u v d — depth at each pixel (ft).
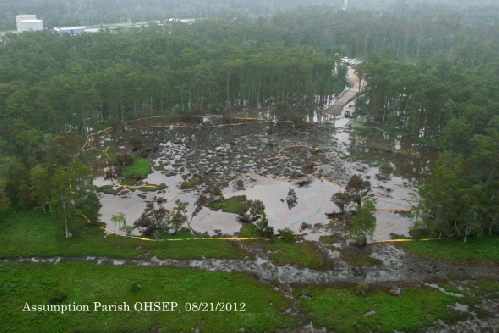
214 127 468.75
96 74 460.14
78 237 260.62
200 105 529.04
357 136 453.17
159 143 416.26
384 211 300.61
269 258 245.65
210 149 405.80
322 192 326.44
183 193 320.29
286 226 279.49
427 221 268.41
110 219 283.38
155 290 215.92
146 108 516.73
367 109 535.19
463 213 256.32
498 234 272.31
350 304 209.56
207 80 515.50
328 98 582.76
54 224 272.10
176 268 234.58
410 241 264.52
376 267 239.91
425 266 241.55
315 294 216.54
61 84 428.15
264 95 559.38
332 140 438.81
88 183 285.64
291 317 201.16
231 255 247.09
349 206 306.35
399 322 198.29
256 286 221.66
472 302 212.64
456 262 244.83
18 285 217.56
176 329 192.24
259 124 482.28
